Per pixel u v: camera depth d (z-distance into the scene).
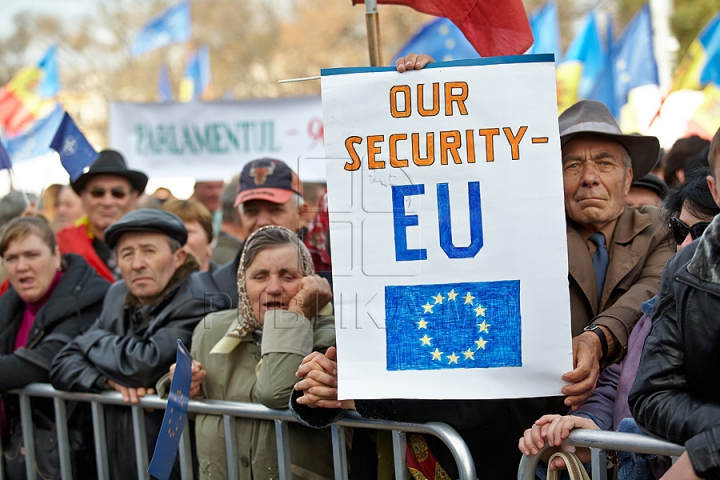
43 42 28.44
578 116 2.72
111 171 4.93
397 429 2.47
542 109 2.31
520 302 2.29
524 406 2.52
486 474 2.53
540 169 2.30
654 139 2.74
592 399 2.46
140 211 3.30
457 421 2.45
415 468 2.58
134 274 3.22
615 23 20.75
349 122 2.36
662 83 10.59
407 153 2.34
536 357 2.28
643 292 2.53
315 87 24.81
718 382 1.85
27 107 6.95
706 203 2.36
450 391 2.29
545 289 2.28
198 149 6.27
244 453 2.85
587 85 6.87
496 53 2.80
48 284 3.66
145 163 6.35
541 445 2.22
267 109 6.15
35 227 3.68
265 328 2.70
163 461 2.63
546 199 2.29
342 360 2.33
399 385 2.30
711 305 1.82
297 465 2.78
